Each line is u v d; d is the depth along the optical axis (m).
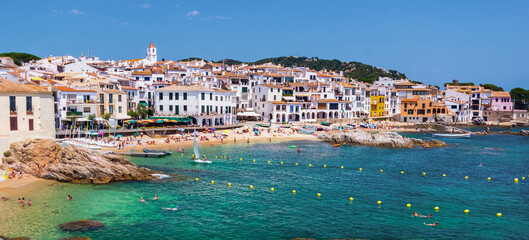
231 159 83.62
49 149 62.59
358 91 191.00
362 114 193.50
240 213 47.50
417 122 193.00
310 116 169.38
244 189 58.66
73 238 38.09
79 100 104.25
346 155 91.81
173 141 103.94
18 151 61.22
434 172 72.88
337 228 43.03
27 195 51.75
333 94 180.12
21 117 65.75
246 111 159.12
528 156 93.44
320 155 91.25
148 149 87.62
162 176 65.31
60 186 56.59
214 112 131.62
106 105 111.88
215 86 152.38
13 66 131.38
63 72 147.00
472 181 65.81
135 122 111.50
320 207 50.38
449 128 158.75
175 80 163.75
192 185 60.16
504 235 41.78
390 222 45.12
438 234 41.69
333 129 149.12
